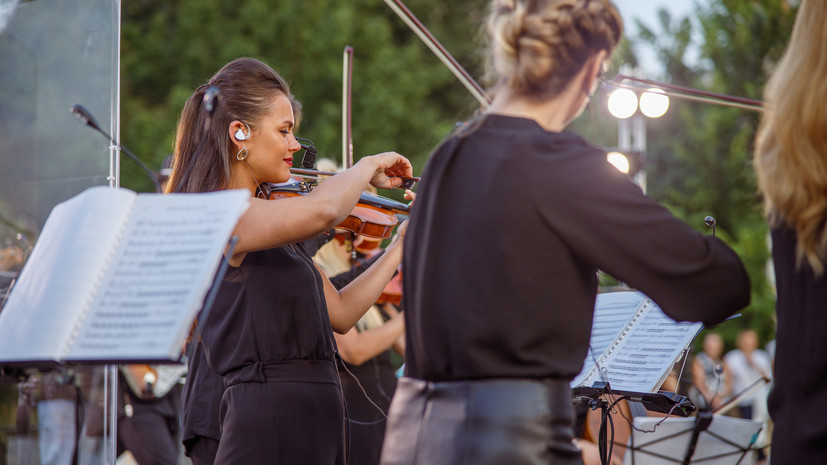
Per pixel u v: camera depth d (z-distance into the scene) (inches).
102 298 67.1
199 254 67.1
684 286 66.4
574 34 67.5
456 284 67.1
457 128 77.0
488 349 65.7
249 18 563.8
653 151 538.9
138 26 576.1
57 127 123.7
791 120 68.3
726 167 510.9
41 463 119.6
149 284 66.6
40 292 69.7
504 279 65.3
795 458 67.9
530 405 64.7
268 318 96.6
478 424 64.7
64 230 73.2
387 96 562.9
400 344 171.5
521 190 65.6
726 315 68.7
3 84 124.1
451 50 634.8
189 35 563.2
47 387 120.2
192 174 100.4
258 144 101.6
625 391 102.0
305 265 100.9
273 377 95.7
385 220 129.4
